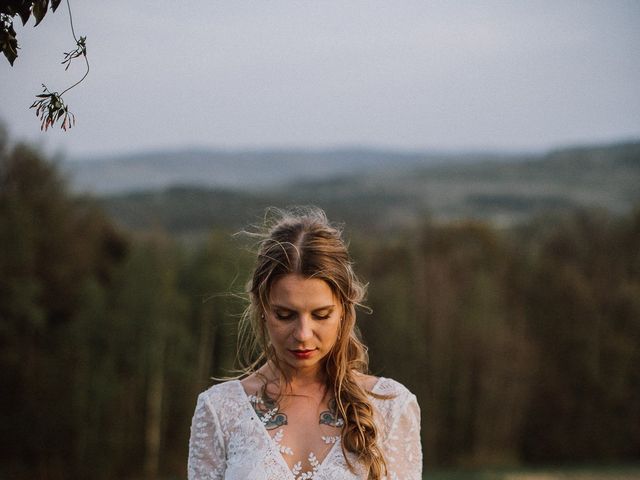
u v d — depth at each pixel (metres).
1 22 2.22
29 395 19.42
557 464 27.98
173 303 20.42
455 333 26.48
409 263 28.27
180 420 21.03
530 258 31.19
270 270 2.29
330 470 2.35
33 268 19.89
